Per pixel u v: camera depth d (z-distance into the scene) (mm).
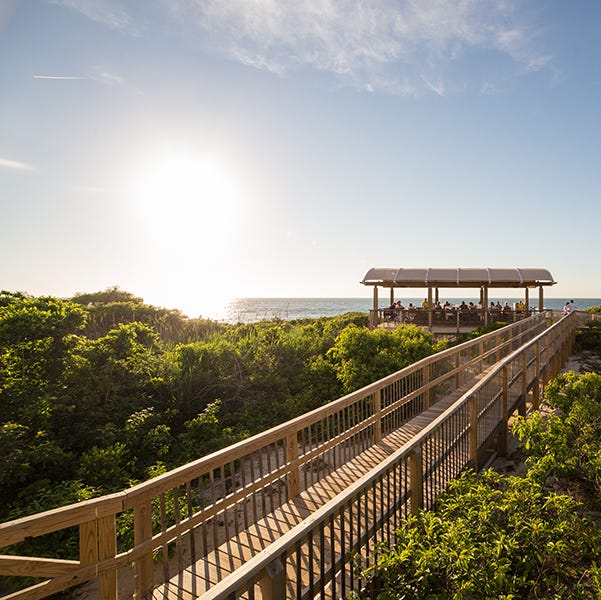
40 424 7754
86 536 2709
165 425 9320
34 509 6047
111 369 9414
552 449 5156
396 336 12969
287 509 4230
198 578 3213
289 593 2910
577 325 18375
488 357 11609
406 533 3117
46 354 9039
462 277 21719
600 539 3584
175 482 3211
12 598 2377
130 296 24766
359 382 11102
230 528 5938
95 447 7602
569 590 3449
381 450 5898
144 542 2994
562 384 7316
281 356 13664
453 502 3725
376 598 3029
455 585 2783
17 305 9547
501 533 3205
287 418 10898
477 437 5750
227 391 11398
